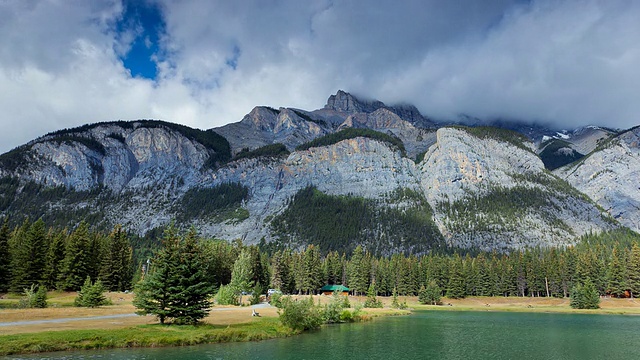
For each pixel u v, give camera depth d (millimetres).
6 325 47031
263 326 61062
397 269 183375
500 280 176500
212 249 139375
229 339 52594
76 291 106062
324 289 179000
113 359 37812
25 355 37344
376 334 67562
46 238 114500
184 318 53438
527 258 181000
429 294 162000
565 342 63031
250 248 158000
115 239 122250
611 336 70312
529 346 58531
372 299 136875
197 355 42500
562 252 192500
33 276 101750
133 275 154250
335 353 48781
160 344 45938
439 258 190625
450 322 93062
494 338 66000
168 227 55656
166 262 53688
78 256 108562
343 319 89938
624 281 155000
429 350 53625
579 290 145000
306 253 177750
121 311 68125
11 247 104312
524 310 140125
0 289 98500
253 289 108250
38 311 62688
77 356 38219
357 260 183875
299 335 63188
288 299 68125
